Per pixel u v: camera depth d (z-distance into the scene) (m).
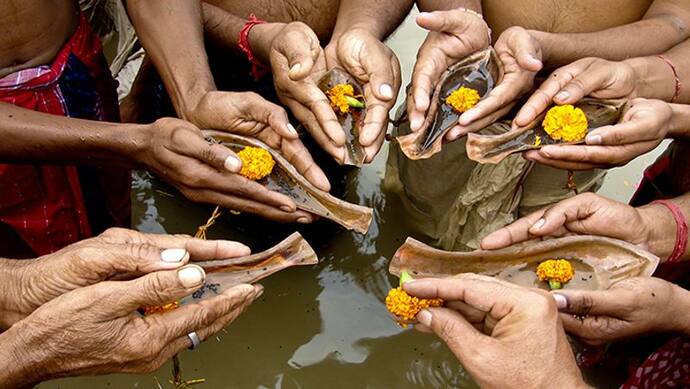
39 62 0.82
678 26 0.91
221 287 0.69
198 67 0.85
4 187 0.84
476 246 1.00
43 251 0.92
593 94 0.80
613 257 0.72
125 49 1.25
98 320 0.58
